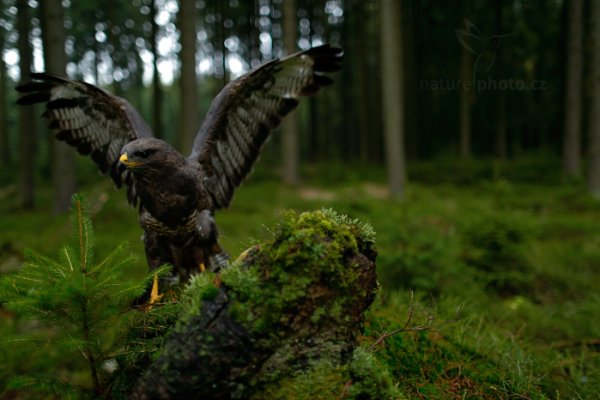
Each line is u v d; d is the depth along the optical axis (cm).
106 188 1078
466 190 1293
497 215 564
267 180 1745
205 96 3506
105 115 296
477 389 247
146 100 3734
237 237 758
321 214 194
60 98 289
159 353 181
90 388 202
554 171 1362
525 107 1955
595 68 1057
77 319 181
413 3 1784
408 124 2084
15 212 1177
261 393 174
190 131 966
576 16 1246
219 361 170
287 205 1089
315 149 2666
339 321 185
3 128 1805
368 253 203
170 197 238
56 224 844
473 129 2258
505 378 261
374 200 709
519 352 288
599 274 552
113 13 1978
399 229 529
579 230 753
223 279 180
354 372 178
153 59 1517
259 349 173
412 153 2064
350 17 2267
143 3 1981
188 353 170
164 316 203
